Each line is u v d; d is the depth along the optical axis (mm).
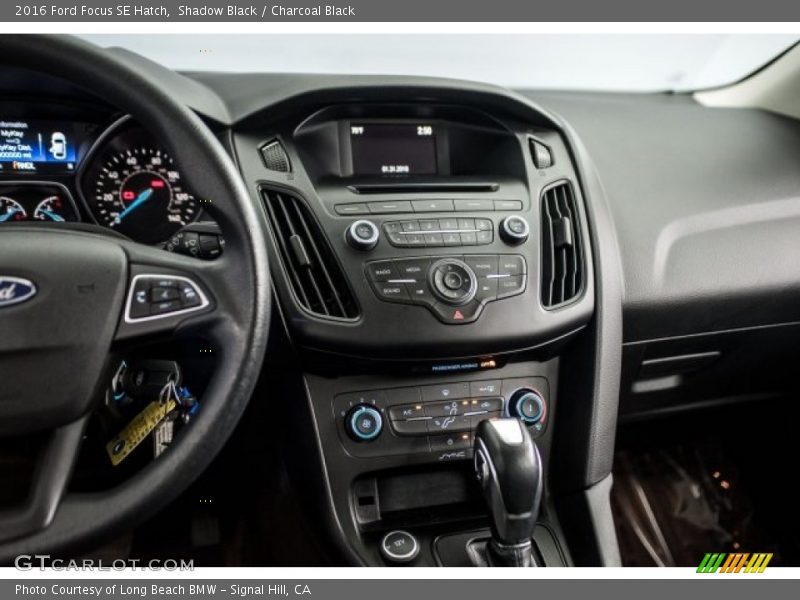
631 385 1308
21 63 751
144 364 880
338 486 1010
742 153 1402
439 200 1062
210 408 741
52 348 724
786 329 1307
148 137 964
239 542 1233
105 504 708
